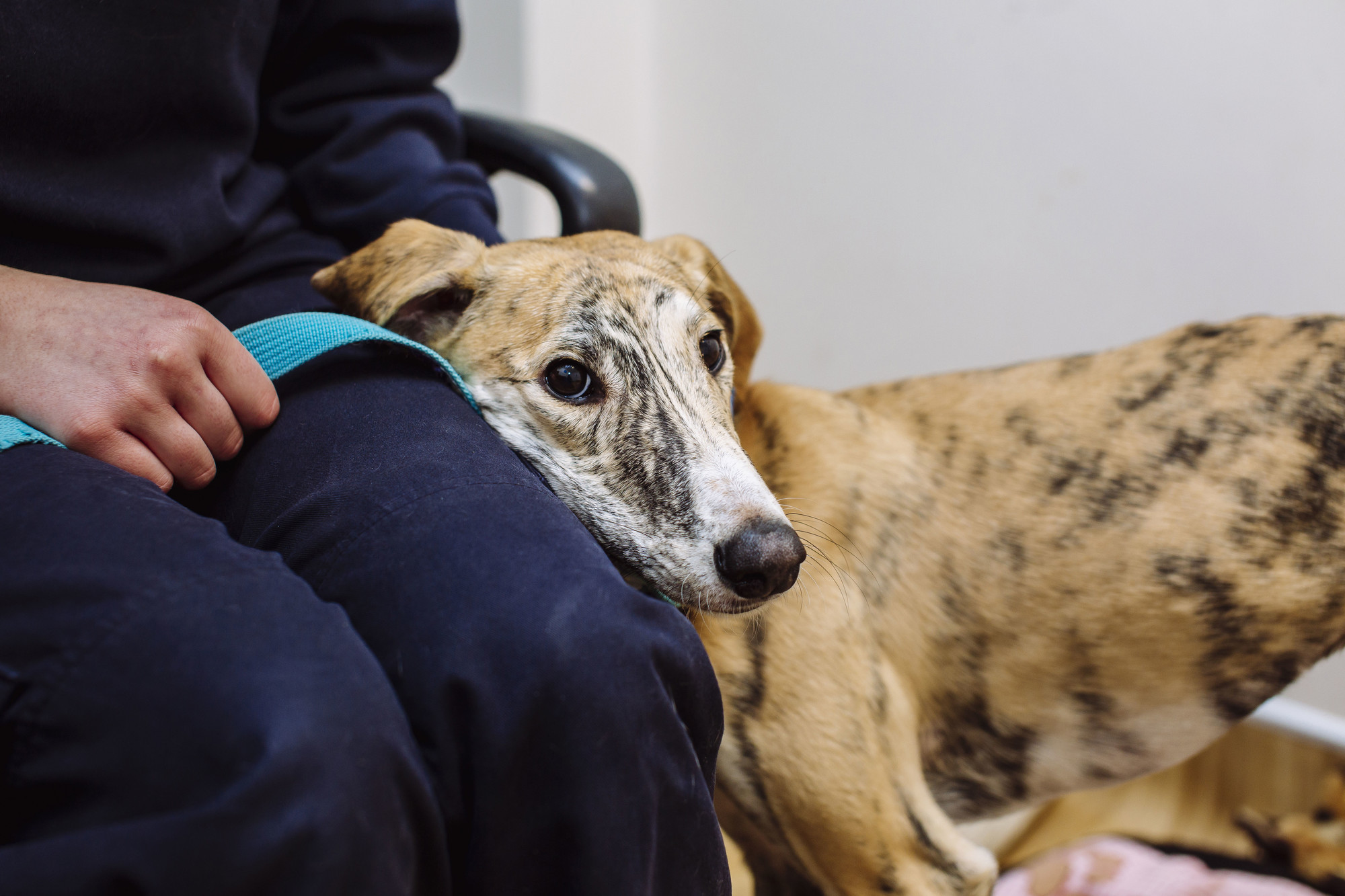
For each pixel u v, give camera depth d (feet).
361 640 2.64
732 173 10.17
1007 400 5.38
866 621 4.91
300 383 3.73
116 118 4.10
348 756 2.32
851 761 4.60
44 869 2.09
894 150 9.17
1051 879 6.84
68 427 3.20
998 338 9.12
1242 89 7.61
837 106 9.36
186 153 4.38
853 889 4.77
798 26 9.35
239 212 4.65
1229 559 4.83
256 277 4.82
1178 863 6.93
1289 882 6.71
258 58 4.63
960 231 9.04
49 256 4.03
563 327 4.63
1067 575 4.95
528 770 2.63
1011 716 5.19
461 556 2.83
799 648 4.66
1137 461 4.99
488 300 4.83
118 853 2.12
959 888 4.74
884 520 5.12
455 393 3.88
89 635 2.42
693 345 4.81
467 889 2.66
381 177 5.26
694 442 4.38
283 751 2.23
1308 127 7.45
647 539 4.29
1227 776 8.16
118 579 2.51
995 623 5.06
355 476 3.17
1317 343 5.04
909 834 4.71
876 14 8.92
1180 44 7.75
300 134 5.32
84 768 2.37
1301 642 4.99
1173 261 8.21
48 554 2.61
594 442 4.53
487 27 9.50
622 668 2.67
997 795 5.46
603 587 2.82
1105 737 5.20
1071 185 8.45
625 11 10.02
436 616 2.72
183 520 2.79
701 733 3.01
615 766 2.63
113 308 3.39
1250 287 7.97
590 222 5.51
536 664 2.61
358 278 4.65
